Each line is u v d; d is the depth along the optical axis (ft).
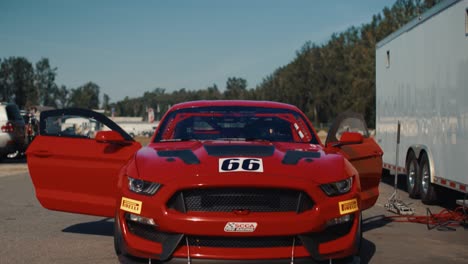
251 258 14.94
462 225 27.91
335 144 20.15
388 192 42.45
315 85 363.56
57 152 20.57
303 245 15.17
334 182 15.94
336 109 340.59
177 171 15.85
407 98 40.09
